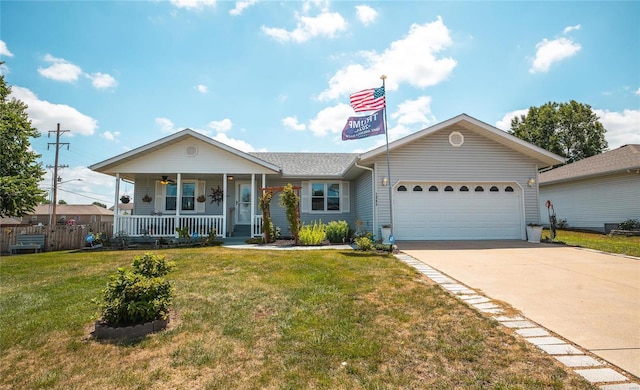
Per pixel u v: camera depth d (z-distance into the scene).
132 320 3.95
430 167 12.11
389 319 4.17
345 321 4.11
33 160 16.61
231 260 8.13
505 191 12.44
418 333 3.74
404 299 4.95
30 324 4.23
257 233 13.69
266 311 4.52
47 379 2.92
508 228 12.25
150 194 15.21
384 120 10.91
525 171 12.45
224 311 4.54
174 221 13.95
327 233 11.94
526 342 3.50
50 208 31.42
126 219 12.98
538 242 11.38
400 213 11.98
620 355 3.20
